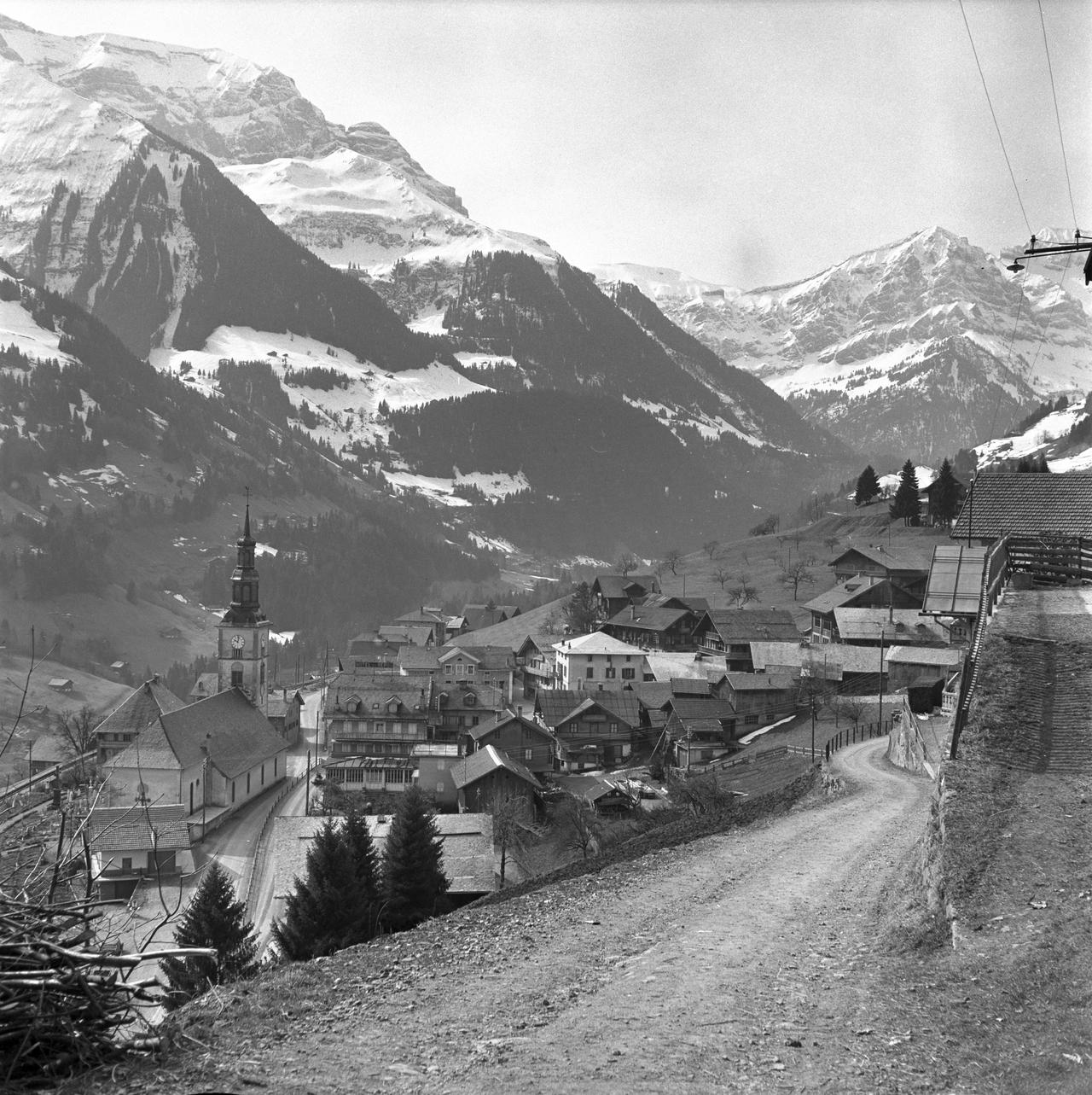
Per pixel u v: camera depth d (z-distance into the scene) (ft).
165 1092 38.52
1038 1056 42.42
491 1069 42.75
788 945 60.85
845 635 356.38
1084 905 54.13
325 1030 47.01
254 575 413.18
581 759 317.42
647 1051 44.70
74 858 49.85
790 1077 42.09
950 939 56.29
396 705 369.50
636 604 489.26
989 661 91.91
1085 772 70.54
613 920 67.00
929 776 145.28
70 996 39.47
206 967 100.22
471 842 210.38
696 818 128.98
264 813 307.58
